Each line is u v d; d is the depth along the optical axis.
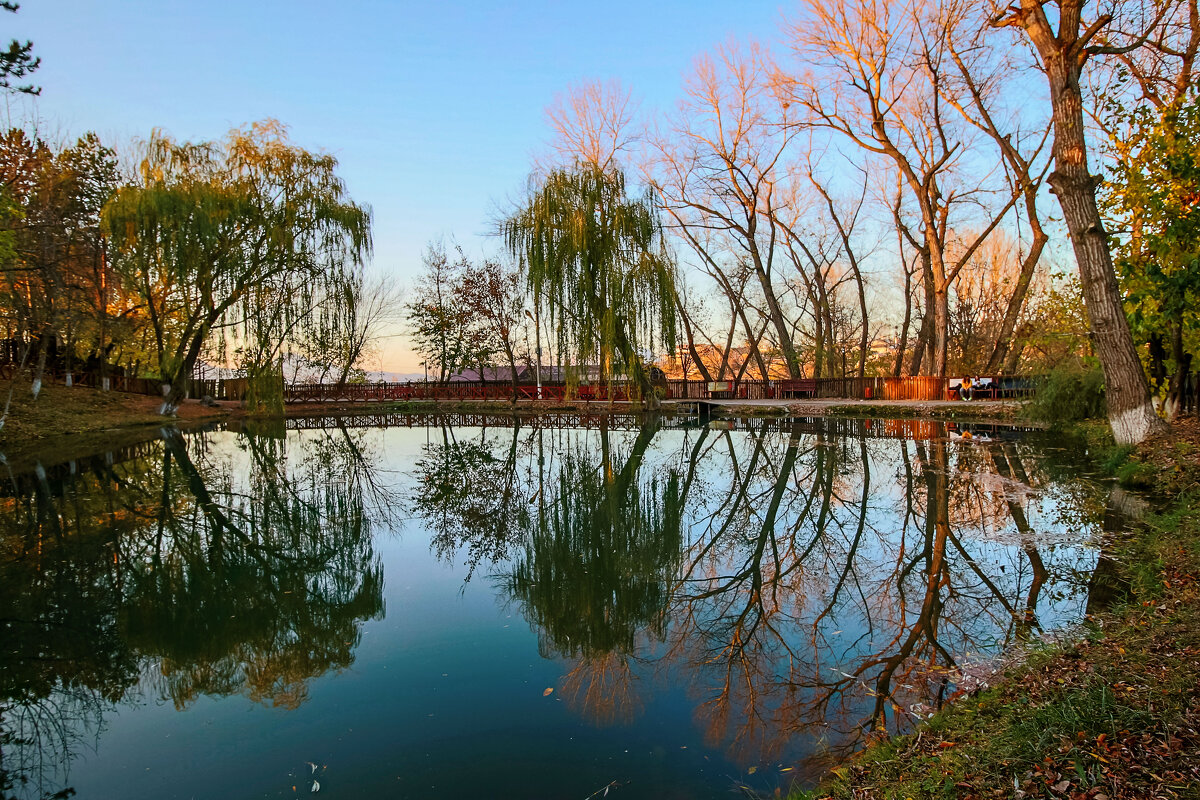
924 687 3.96
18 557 7.59
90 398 23.70
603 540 8.39
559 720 3.88
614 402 31.55
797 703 3.97
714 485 11.53
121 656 5.05
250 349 23.00
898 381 26.00
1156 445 8.42
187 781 3.35
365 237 24.14
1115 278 9.05
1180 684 2.80
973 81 21.08
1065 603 4.91
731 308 37.09
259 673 4.73
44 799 3.25
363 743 3.66
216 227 21.11
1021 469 10.57
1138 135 9.37
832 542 7.72
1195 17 10.50
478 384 44.25
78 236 20.05
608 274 20.89
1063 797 2.28
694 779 3.20
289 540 8.49
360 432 22.45
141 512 9.88
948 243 32.81
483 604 6.14
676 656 4.88
